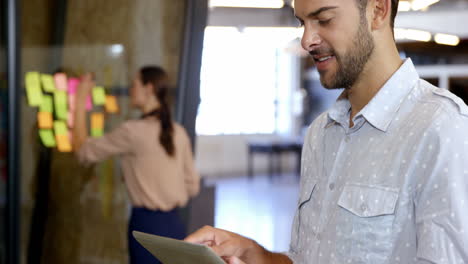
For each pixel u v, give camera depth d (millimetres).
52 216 3131
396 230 995
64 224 3197
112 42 3295
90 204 3297
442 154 930
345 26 1024
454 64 8000
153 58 3459
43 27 2965
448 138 932
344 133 1155
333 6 1016
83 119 3061
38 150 3014
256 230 6297
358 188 1051
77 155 2850
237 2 8352
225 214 7242
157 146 2693
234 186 10180
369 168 1049
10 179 2734
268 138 12516
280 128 12664
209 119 11914
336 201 1105
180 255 1000
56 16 3023
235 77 12078
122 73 3355
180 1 3461
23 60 2873
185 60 3453
